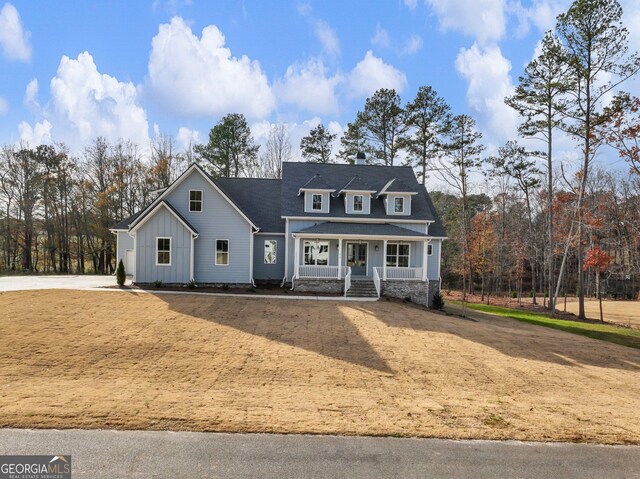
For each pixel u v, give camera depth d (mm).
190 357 11469
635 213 36969
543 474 5723
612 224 34875
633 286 48000
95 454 5801
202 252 24031
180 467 5508
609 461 6215
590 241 31516
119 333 13320
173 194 23906
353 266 26531
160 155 49000
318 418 7477
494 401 9070
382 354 12695
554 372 12031
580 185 30625
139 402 7930
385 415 7785
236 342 13125
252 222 24328
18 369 9844
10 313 14805
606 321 28766
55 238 48281
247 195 28859
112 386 8961
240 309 17734
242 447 6180
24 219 47312
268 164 51188
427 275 27453
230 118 48688
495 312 28828
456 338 15516
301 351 12539
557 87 28891
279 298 20922
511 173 39625
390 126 44750
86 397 8102
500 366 12234
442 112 42250
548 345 15945
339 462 5824
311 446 6305
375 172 30141
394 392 9383
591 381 11383
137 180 47125
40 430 6488
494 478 5547
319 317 17156
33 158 46469
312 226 26016
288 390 9188
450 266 52625
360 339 14289
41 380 9180
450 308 28062
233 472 5426
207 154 48562
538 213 48531
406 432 6984
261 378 9992
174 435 6496
